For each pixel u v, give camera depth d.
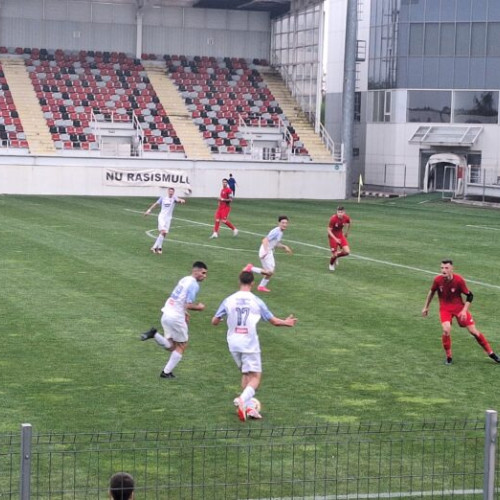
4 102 64.56
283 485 12.26
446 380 17.52
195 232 40.12
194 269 17.17
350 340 20.58
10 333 20.44
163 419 14.79
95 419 14.69
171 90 69.25
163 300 24.39
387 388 16.88
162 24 73.50
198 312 23.20
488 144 67.81
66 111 65.12
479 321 22.86
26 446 9.48
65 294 24.94
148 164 62.09
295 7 70.44
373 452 13.52
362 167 73.88
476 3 67.44
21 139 61.66
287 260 32.47
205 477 12.45
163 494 11.85
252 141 66.38
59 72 68.38
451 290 18.75
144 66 71.31
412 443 13.91
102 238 36.78
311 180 64.81
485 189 61.47
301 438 14.05
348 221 30.27
